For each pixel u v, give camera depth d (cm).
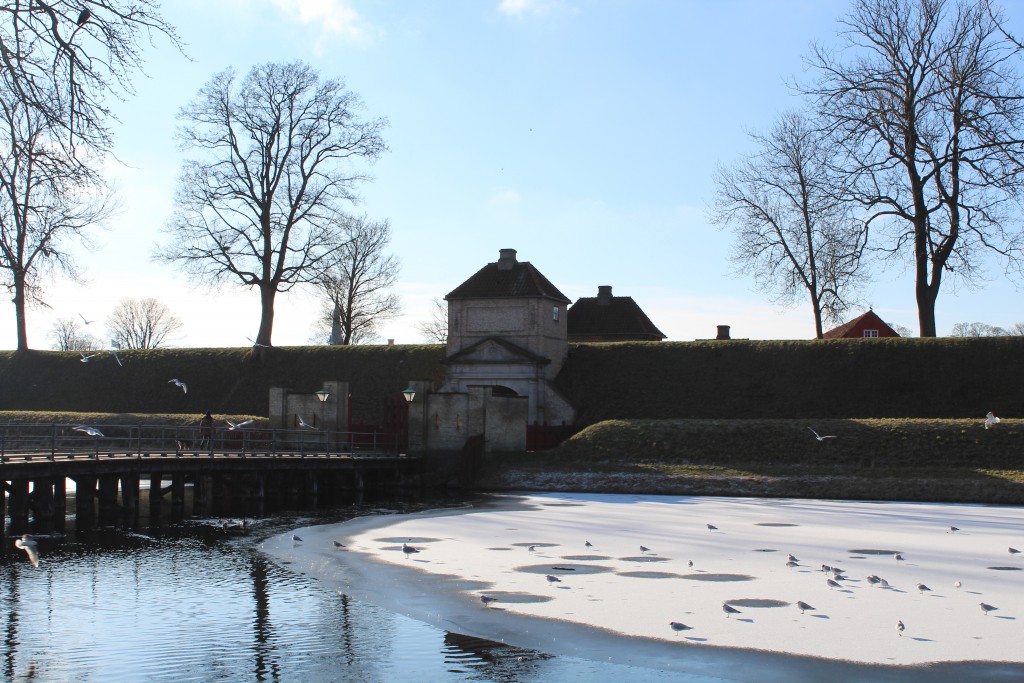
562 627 1717
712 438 4684
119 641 1664
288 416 5256
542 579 2145
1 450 3114
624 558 2412
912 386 5306
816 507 3638
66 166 1683
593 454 4772
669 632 1669
